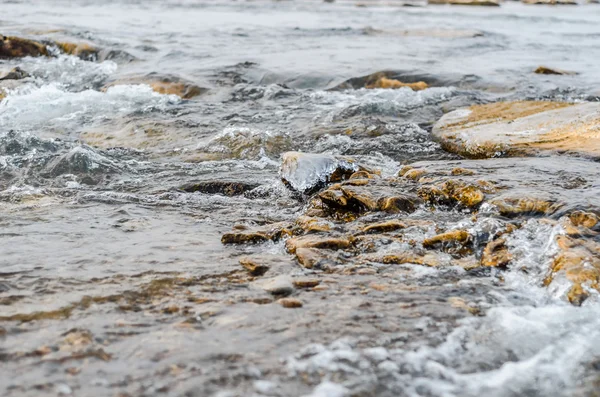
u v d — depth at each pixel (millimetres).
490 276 6027
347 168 9281
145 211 8172
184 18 36000
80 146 11016
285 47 24625
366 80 18500
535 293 5672
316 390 4156
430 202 7863
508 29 35125
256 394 4098
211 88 17312
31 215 7871
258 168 10461
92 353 4535
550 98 16219
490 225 6785
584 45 27797
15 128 13367
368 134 12461
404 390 4203
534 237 6559
